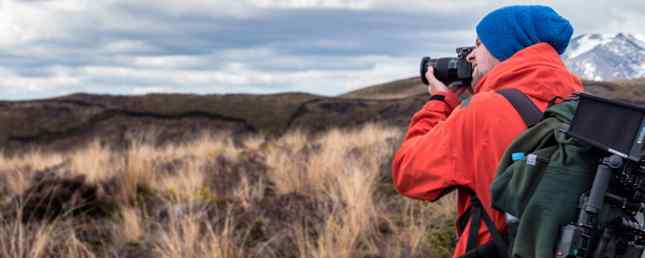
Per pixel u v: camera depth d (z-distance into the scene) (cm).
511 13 210
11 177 795
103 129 3850
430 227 554
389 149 919
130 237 551
